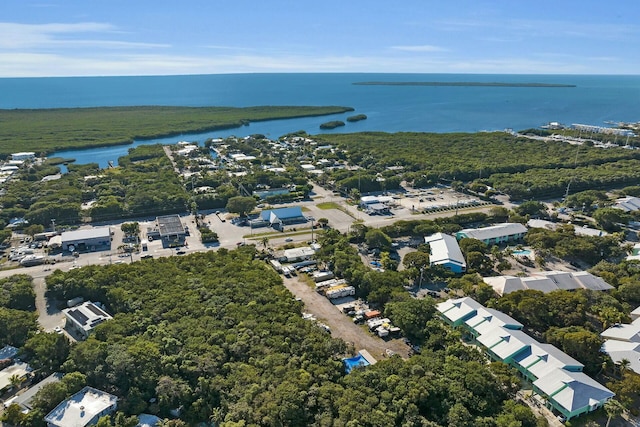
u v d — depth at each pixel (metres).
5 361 116.69
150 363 108.75
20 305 141.88
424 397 97.81
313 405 96.62
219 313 132.50
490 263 172.50
